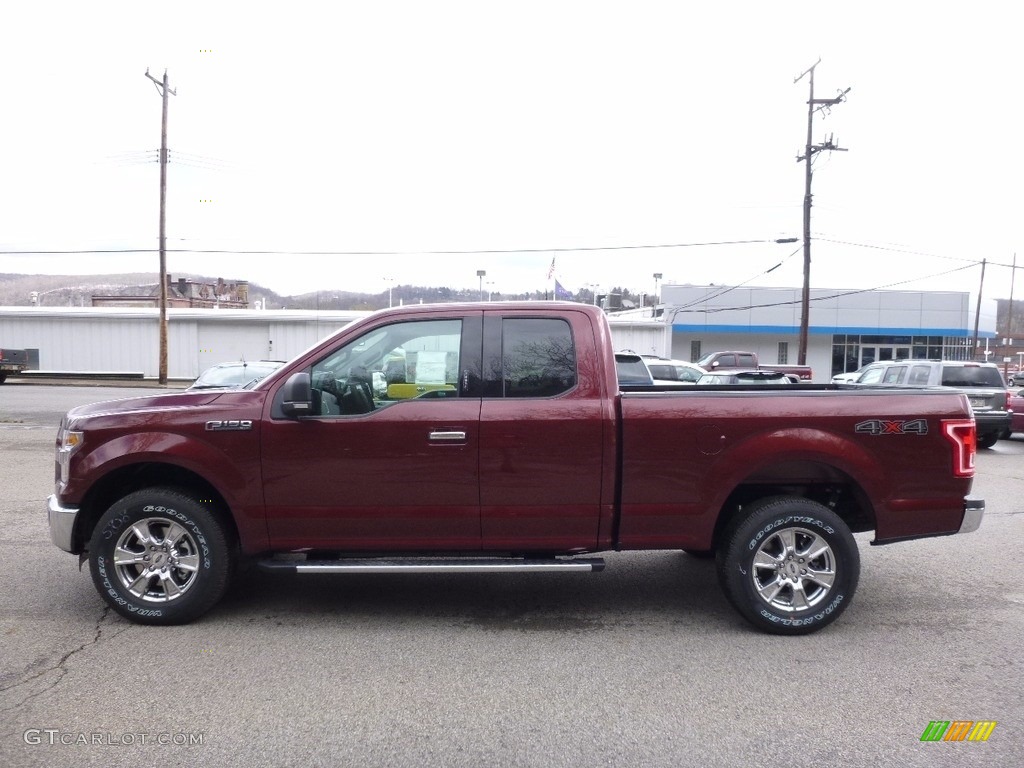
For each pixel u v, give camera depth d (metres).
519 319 4.96
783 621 4.84
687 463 4.82
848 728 3.66
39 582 5.82
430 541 4.90
